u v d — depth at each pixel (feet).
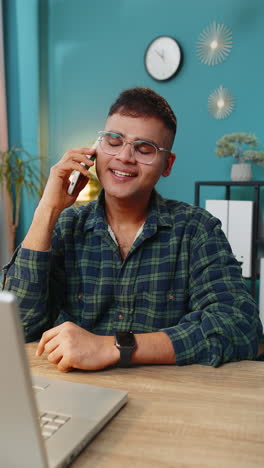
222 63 11.61
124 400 2.37
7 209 12.85
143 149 3.94
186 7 11.89
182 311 4.14
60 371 2.91
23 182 12.62
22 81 13.46
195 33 11.85
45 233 3.73
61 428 1.98
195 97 11.97
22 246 3.74
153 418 2.23
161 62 12.16
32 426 1.48
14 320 1.36
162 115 3.97
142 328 4.06
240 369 3.04
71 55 13.25
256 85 11.34
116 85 12.89
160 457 1.87
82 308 4.17
